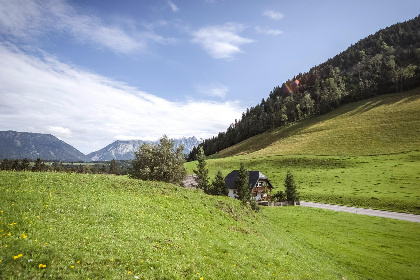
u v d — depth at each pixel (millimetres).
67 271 10273
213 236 20375
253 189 81312
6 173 22750
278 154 139875
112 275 10719
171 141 56062
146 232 16703
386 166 91250
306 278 18484
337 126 159500
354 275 25359
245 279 14344
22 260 10117
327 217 52594
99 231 14875
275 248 24047
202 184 79000
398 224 47156
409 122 126875
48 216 15352
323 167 105875
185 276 12570
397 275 26531
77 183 24172
